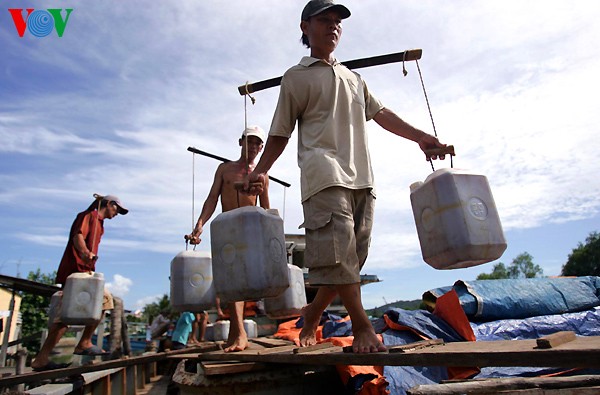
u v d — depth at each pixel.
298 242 9.40
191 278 3.50
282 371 2.96
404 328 4.08
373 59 2.86
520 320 5.02
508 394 1.53
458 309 4.11
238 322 3.56
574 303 5.29
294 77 2.56
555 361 1.34
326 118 2.46
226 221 2.37
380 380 3.04
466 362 1.56
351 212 2.32
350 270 2.20
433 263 2.05
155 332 11.68
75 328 9.30
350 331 4.79
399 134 2.82
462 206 1.89
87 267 4.85
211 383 2.78
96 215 5.10
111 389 5.98
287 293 3.91
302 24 2.72
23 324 24.11
